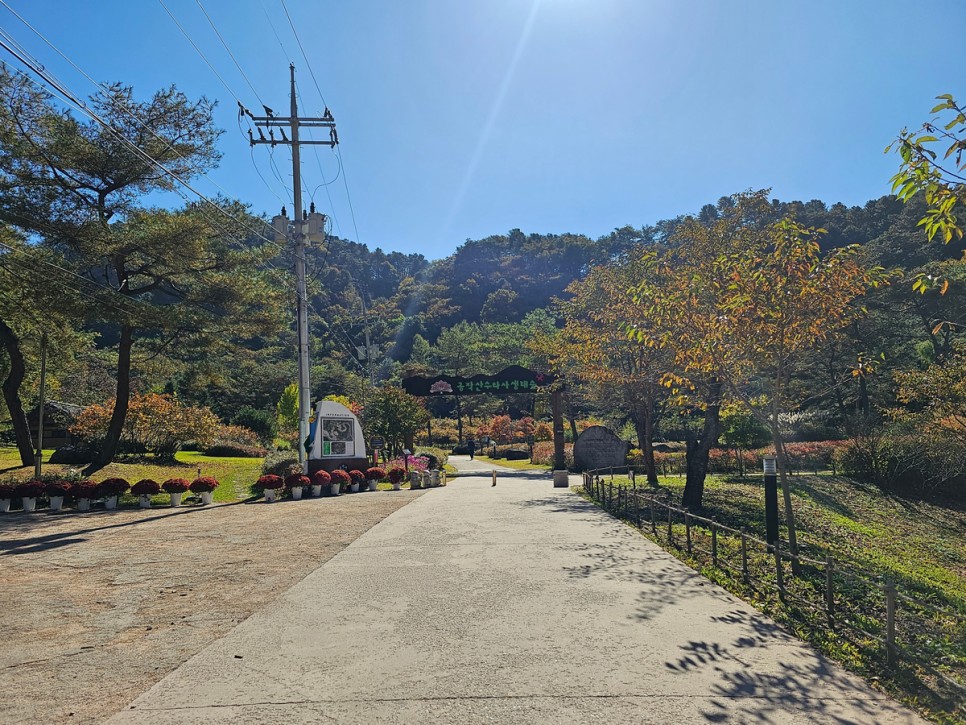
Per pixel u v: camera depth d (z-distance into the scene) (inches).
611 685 196.7
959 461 922.7
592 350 909.8
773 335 361.1
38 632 266.5
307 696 191.2
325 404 994.7
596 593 307.4
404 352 3909.9
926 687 194.2
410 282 5290.4
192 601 311.0
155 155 882.1
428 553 414.0
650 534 479.2
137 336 1283.2
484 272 5211.6
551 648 230.8
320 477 855.7
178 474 1077.1
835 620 254.1
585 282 1111.6
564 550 416.8
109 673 217.2
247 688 198.4
